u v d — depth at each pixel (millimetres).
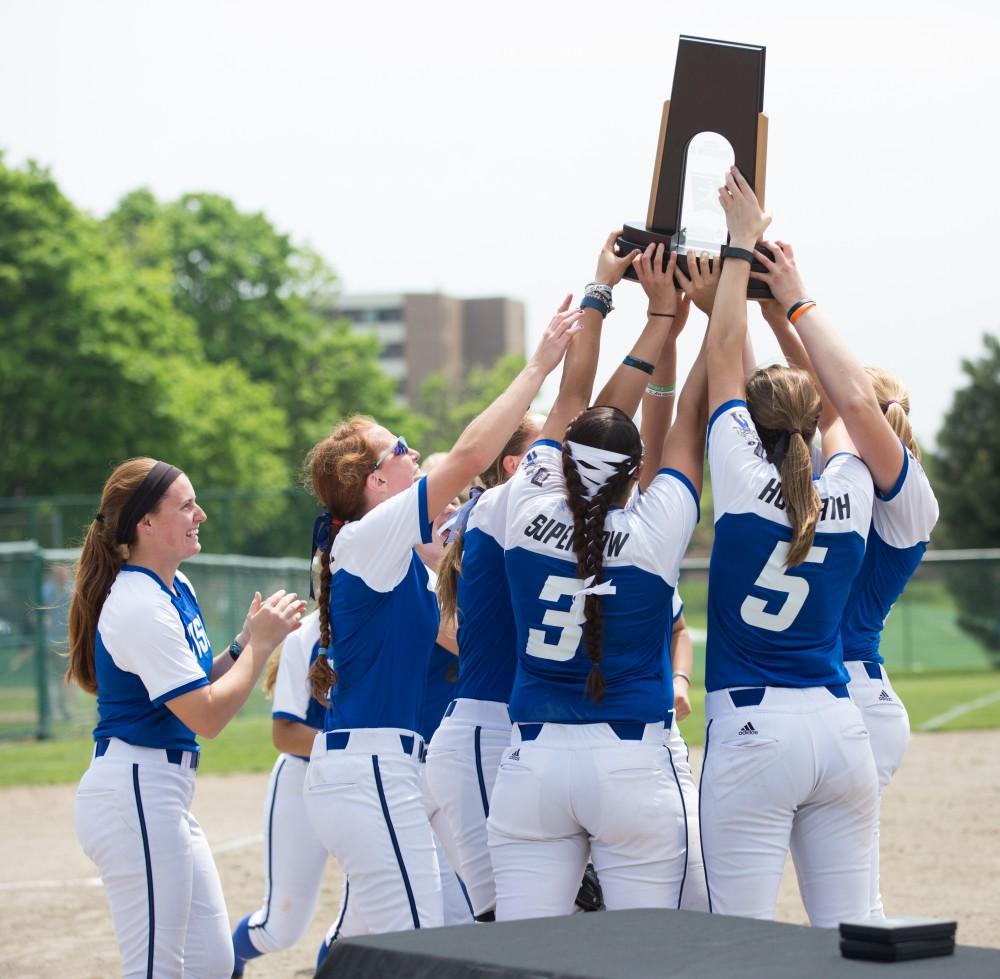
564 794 11391
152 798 12391
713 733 11711
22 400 105625
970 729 48094
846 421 12094
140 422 109438
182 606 13070
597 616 11227
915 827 29328
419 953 8055
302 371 160750
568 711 11516
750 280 12664
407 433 164125
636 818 11367
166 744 12570
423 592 12602
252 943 16641
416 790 12336
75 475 108812
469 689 13688
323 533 12727
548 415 12602
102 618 12539
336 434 12953
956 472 110250
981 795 33531
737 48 12680
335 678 12328
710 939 8109
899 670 72125
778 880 11484
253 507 72438
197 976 13109
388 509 11953
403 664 12336
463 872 13602
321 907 23141
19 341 104125
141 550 12805
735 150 12766
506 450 14719
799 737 11320
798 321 12328
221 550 71688
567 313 12523
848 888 11672
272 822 16406
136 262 149375
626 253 12852
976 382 110250
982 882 23375
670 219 12797
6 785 38469
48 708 50188
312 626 15672
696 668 66375
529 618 11648
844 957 7586
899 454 12297
